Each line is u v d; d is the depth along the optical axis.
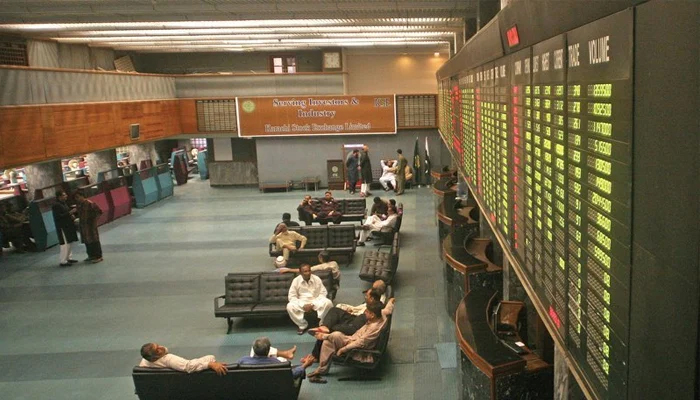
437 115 25.61
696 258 1.67
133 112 20.72
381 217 16.67
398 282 12.88
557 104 3.43
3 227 17.06
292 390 7.27
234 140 27.80
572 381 4.35
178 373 7.23
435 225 18.19
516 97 4.95
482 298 7.36
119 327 11.15
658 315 2.00
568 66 3.13
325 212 17.67
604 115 2.54
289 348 9.78
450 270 10.34
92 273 14.88
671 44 1.79
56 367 9.55
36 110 14.55
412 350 9.46
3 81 13.40
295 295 10.47
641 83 2.08
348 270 13.95
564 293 3.43
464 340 6.14
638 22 2.10
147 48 24.89
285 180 26.44
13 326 11.47
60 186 19.95
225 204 23.67
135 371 7.29
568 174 3.24
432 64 28.64
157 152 33.31
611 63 2.41
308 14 14.35
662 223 1.92
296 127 25.81
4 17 14.12
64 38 19.81
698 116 1.61
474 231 12.35
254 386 7.26
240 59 28.56
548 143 3.72
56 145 15.46
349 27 17.19
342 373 8.77
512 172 5.32
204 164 31.16
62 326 11.36
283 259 13.69
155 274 14.51
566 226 3.33
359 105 25.55
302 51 28.17
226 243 17.23
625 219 2.31
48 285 14.06
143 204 23.59
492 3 12.58
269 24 16.05
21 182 24.38
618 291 2.45
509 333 6.59
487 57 6.64
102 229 19.86
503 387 5.59
